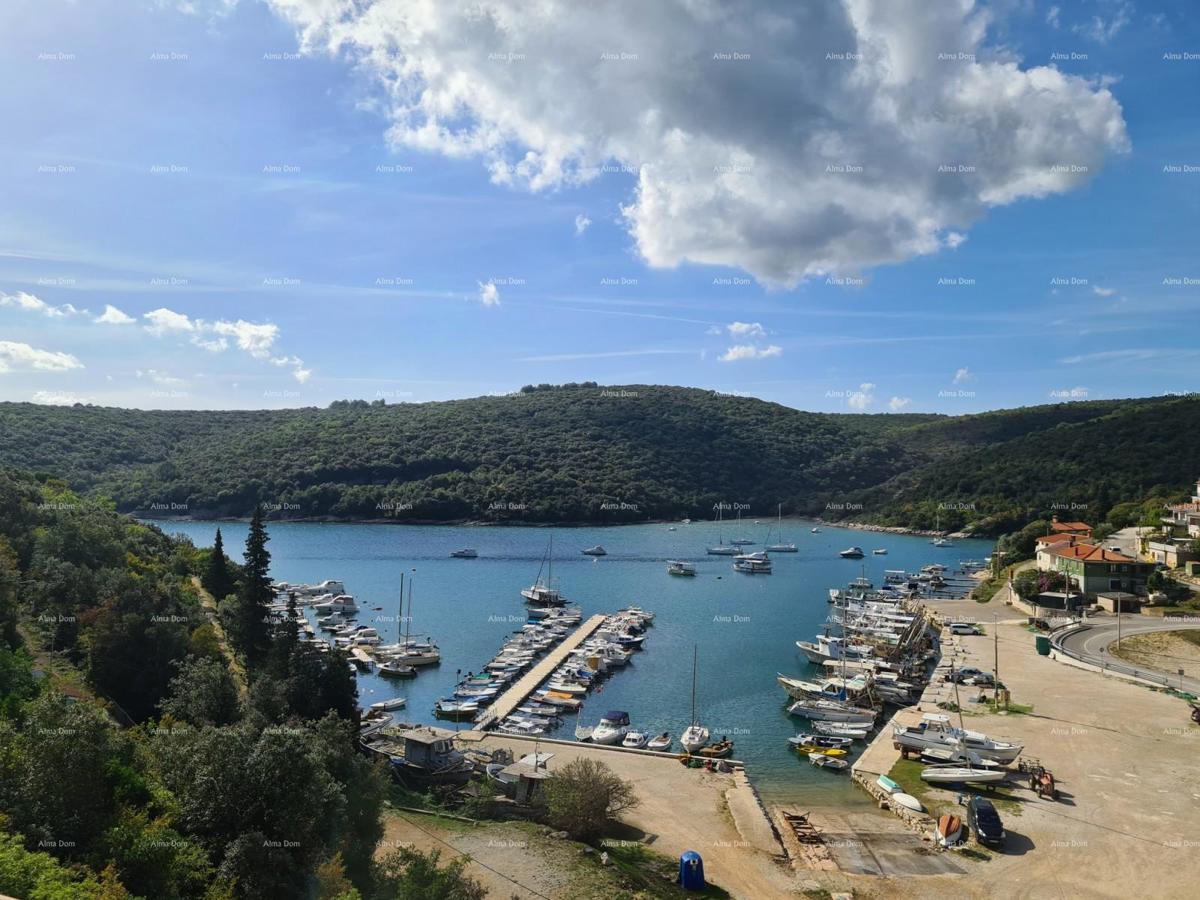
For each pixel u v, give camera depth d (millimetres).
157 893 33375
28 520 110188
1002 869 51719
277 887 36312
